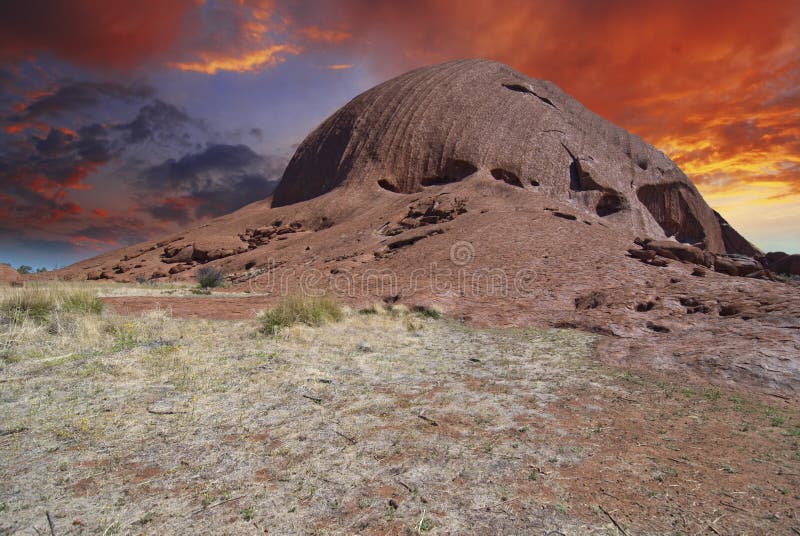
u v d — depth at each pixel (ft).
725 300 37.09
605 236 84.33
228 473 11.25
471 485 10.75
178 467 11.53
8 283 71.87
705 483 10.98
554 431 14.53
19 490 10.16
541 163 207.41
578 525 9.04
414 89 255.29
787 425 15.40
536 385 20.38
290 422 14.92
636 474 11.46
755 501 10.05
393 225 134.72
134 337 27.35
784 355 22.21
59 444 12.74
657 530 8.85
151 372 20.47
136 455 12.19
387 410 16.31
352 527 8.95
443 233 99.14
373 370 22.43
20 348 23.57
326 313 37.19
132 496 10.05
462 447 13.05
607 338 32.63
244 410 16.02
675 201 247.70
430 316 45.88
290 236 177.27
